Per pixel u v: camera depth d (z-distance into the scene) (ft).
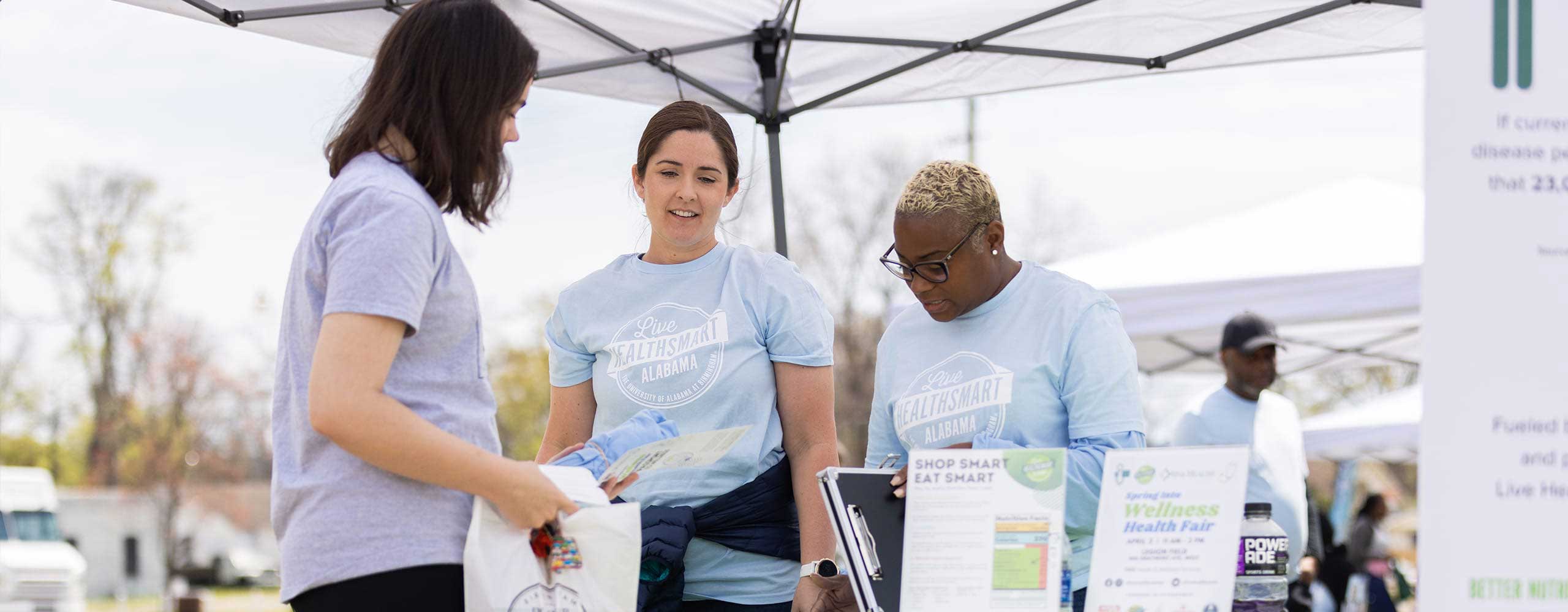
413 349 6.31
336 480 6.20
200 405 103.71
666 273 9.30
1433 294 5.97
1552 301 5.98
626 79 13.43
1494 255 5.98
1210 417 14.76
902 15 12.85
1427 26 6.04
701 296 9.19
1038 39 13.00
